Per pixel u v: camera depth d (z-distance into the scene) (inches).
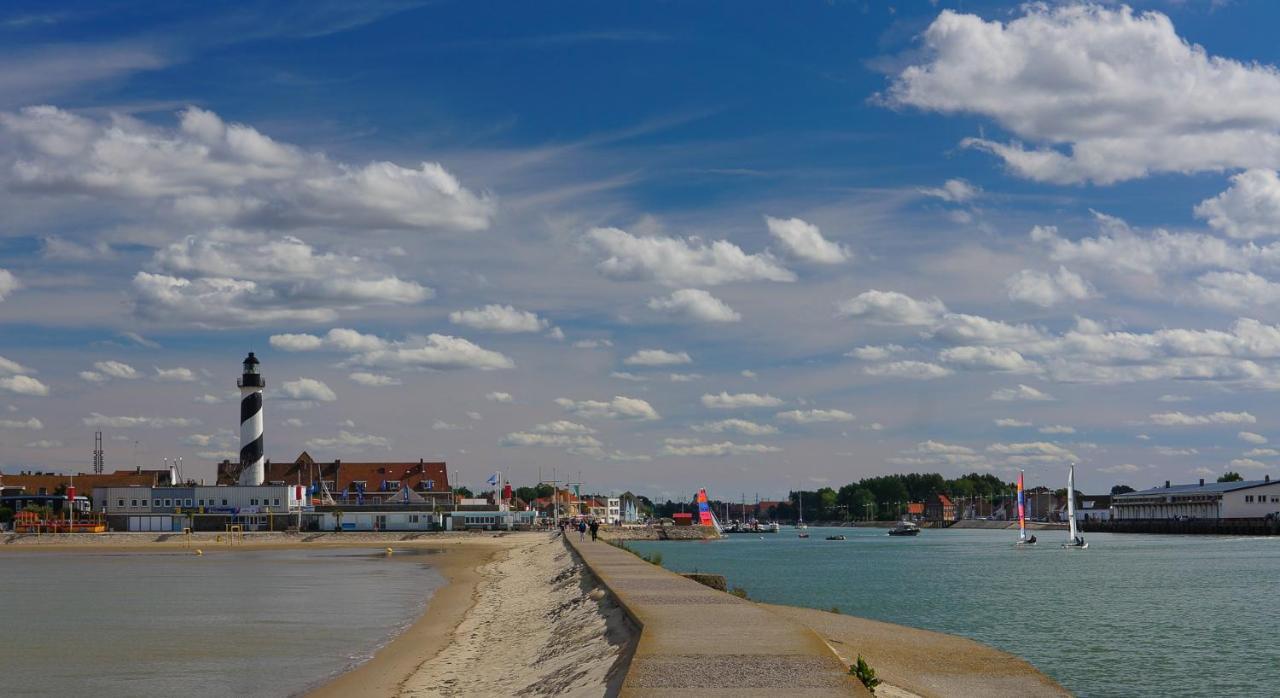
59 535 7834.6
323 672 1663.4
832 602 3157.0
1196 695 1593.3
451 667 1630.2
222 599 3051.2
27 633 2230.6
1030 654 2004.2
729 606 1546.5
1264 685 1675.7
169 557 5890.8
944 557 6309.1
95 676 1663.4
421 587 3496.6
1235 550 6742.1
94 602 2979.8
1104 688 1652.3
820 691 908.6
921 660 1469.0
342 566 4835.1
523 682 1393.9
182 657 1851.6
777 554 6934.1
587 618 1727.4
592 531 5413.4
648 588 1898.4
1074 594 3400.6
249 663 1770.4
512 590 3112.7
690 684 938.1
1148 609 2871.6
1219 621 2556.6
